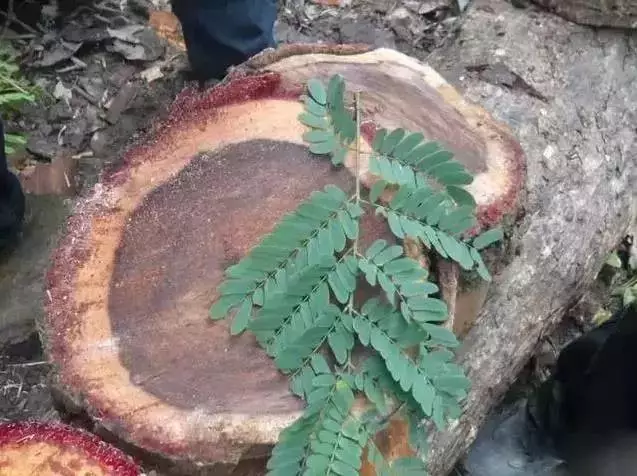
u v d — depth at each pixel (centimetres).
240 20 209
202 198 115
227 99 124
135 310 108
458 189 115
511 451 182
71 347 104
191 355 104
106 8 264
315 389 98
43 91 243
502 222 123
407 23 265
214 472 98
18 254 195
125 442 97
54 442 95
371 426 100
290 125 119
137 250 112
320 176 115
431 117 130
